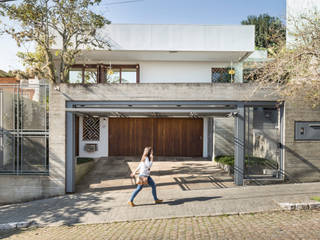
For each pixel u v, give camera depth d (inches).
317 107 328.5
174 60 557.3
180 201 268.8
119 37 486.6
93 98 317.7
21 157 316.2
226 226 200.1
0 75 609.3
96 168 438.0
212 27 492.7
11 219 245.3
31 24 390.0
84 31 426.3
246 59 523.5
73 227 221.3
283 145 327.6
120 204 268.7
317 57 269.0
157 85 320.2
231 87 319.6
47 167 320.8
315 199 254.5
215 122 468.8
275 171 337.4
